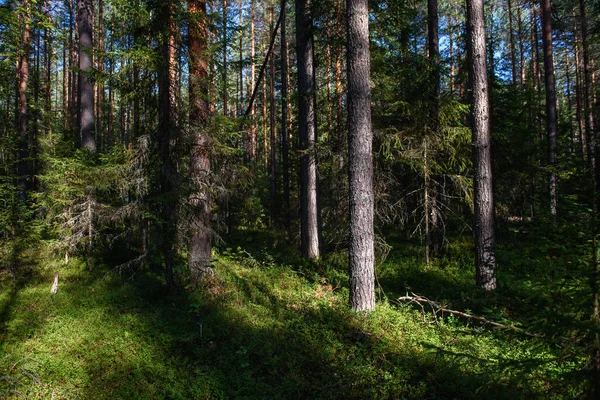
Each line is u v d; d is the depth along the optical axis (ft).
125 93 27.14
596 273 9.87
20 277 30.68
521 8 76.18
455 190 38.32
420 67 35.86
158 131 27.35
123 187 28.30
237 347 20.65
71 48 71.31
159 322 23.18
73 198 31.40
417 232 49.83
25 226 30.37
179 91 28.12
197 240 30.81
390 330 21.67
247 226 66.59
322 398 16.35
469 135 34.55
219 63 30.63
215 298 27.32
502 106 42.45
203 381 17.54
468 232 51.06
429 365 17.85
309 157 40.32
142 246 37.63
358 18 23.72
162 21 25.81
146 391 16.88
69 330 22.04
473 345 18.57
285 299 27.43
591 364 9.70
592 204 10.17
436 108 35.83
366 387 16.89
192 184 27.07
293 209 54.90
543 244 11.38
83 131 41.01
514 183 42.24
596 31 43.62
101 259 37.83
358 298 24.03
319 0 37.19
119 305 26.18
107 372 18.15
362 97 23.73
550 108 50.19
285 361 19.15
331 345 20.48
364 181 23.84
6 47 30.48
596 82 69.05
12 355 18.70
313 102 40.57
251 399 16.30
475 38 26.68
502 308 15.02
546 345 10.88
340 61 40.37
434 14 41.81
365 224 23.84
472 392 15.53
